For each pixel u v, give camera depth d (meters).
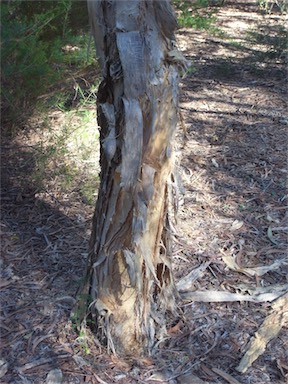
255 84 5.89
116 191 2.21
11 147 4.32
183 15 8.13
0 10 3.96
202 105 5.27
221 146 4.44
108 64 2.08
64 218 3.43
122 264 2.31
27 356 2.41
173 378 2.32
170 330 2.56
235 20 8.96
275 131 4.74
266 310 2.73
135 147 2.07
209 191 3.79
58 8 4.48
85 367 2.36
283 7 8.97
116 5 2.00
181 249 3.16
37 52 4.18
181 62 2.12
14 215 3.45
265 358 2.44
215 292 2.81
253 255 3.16
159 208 2.27
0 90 3.98
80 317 2.51
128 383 2.29
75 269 2.96
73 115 4.70
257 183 3.92
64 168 3.96
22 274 2.92
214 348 2.48
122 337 2.41
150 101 2.07
